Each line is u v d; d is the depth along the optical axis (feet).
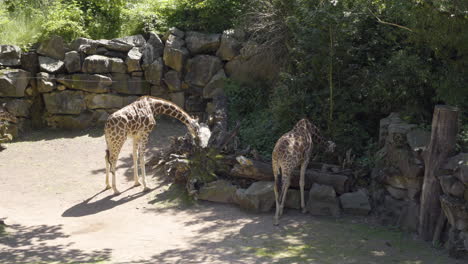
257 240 25.16
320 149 33.58
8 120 46.03
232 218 28.96
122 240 25.48
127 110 34.17
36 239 25.44
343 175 30.01
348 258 22.41
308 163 31.89
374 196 29.12
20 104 47.34
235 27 47.57
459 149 24.86
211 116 42.06
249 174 31.78
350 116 34.01
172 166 34.86
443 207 23.50
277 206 27.94
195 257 22.45
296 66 39.78
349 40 34.14
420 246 24.14
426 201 24.77
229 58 47.65
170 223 28.50
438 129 24.16
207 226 27.73
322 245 24.27
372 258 22.45
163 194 33.53
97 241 25.29
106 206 31.81
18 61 47.67
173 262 21.63
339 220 28.22
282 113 36.06
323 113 34.63
